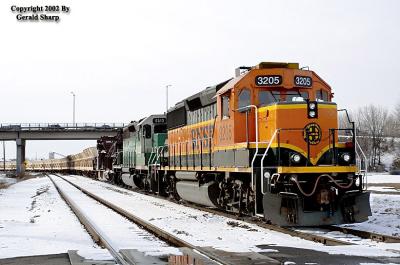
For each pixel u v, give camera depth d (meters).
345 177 13.41
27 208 21.48
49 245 10.69
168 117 24.94
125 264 8.31
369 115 88.38
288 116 13.62
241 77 14.93
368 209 13.09
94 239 11.83
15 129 68.06
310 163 13.51
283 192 12.68
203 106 18.94
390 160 85.88
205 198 18.16
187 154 20.91
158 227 13.31
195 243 10.55
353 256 8.77
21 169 72.00
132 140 35.44
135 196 27.56
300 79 14.86
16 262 8.65
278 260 8.48
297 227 13.49
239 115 14.95
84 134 69.00
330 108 13.97
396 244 10.17
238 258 8.56
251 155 14.01
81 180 58.41
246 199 14.53
